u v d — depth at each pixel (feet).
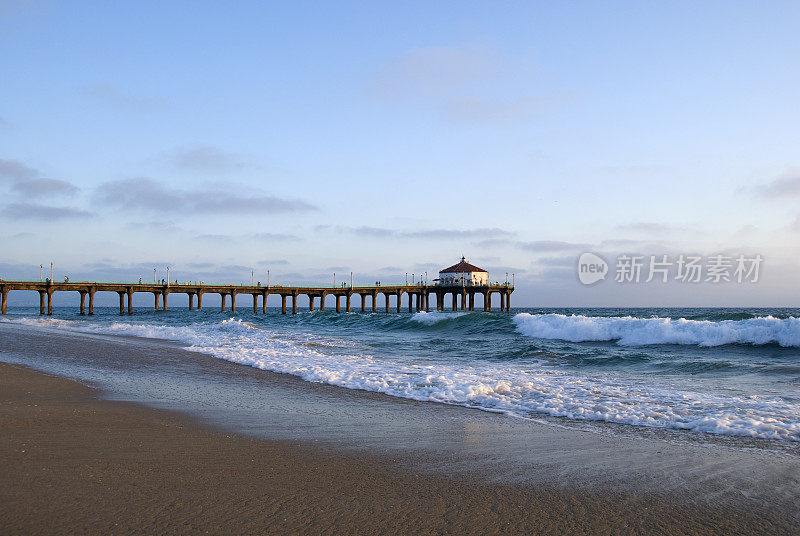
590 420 29.07
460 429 26.81
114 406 31.24
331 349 73.15
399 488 17.72
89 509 15.26
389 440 24.39
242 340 86.17
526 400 34.58
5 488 16.87
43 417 27.73
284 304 292.20
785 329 63.41
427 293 296.51
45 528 13.88
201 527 14.23
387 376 44.55
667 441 24.34
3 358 54.24
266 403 33.83
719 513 15.78
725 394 36.24
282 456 21.43
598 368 52.65
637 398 34.65
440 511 15.76
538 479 18.75
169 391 37.86
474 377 43.75
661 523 15.08
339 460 21.01
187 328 115.65
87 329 112.47
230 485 17.69
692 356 60.95
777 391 37.40
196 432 25.32
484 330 105.40
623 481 18.54
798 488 17.84
